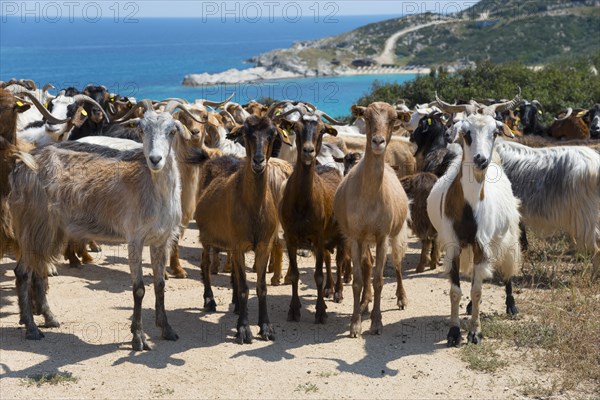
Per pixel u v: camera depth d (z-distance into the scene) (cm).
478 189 757
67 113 1230
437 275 1070
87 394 650
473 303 780
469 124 749
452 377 695
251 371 706
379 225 802
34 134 1248
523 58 5409
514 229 809
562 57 5128
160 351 754
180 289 1000
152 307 906
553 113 2469
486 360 729
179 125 757
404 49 7175
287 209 850
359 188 798
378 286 816
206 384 676
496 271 931
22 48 16488
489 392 661
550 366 714
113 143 1084
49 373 689
